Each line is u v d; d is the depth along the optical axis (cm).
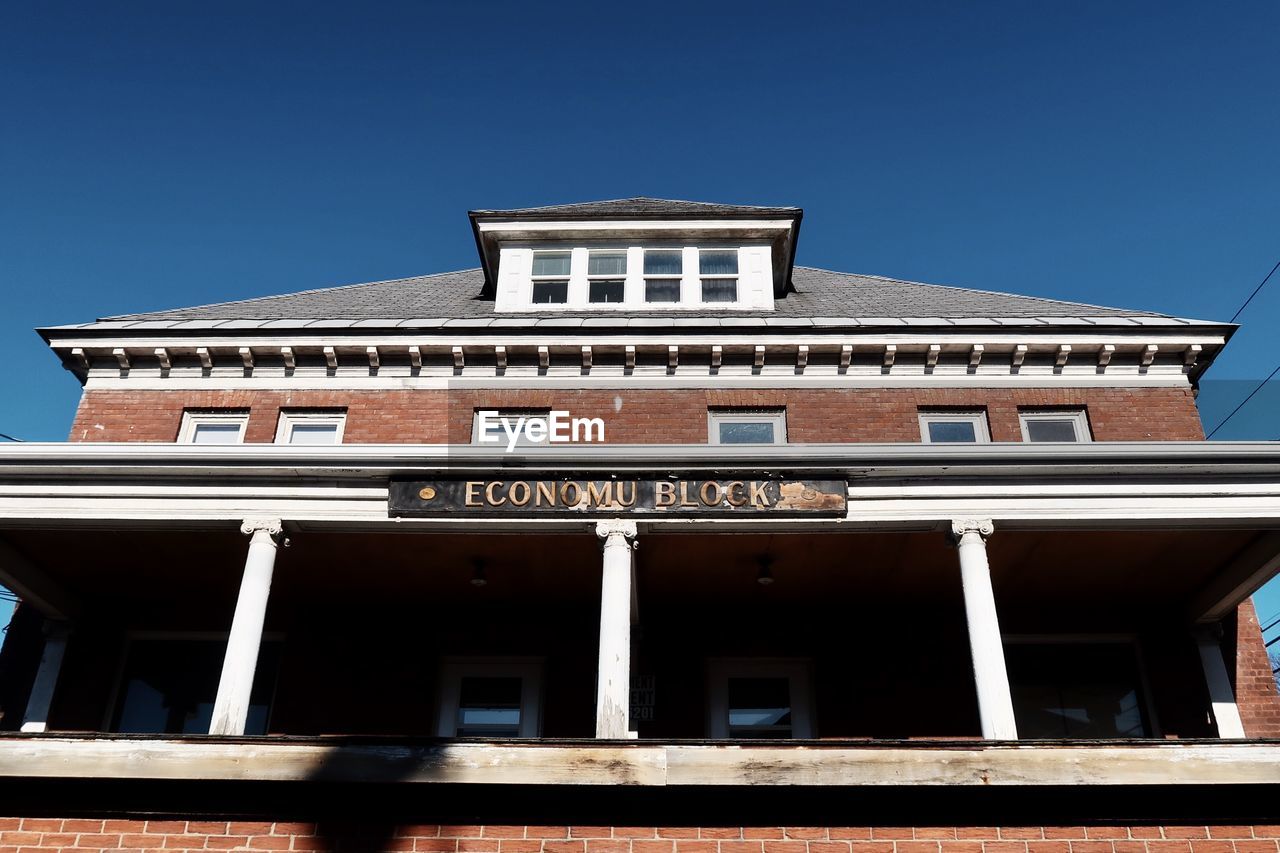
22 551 1328
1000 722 1038
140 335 1625
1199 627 1436
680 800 966
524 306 1806
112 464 1203
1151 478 1188
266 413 1595
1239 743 971
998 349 1608
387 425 1579
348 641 1473
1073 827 969
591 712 1420
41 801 983
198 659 1483
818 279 2059
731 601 1448
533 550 1295
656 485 1188
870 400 1590
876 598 1436
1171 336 1603
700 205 2005
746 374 1616
